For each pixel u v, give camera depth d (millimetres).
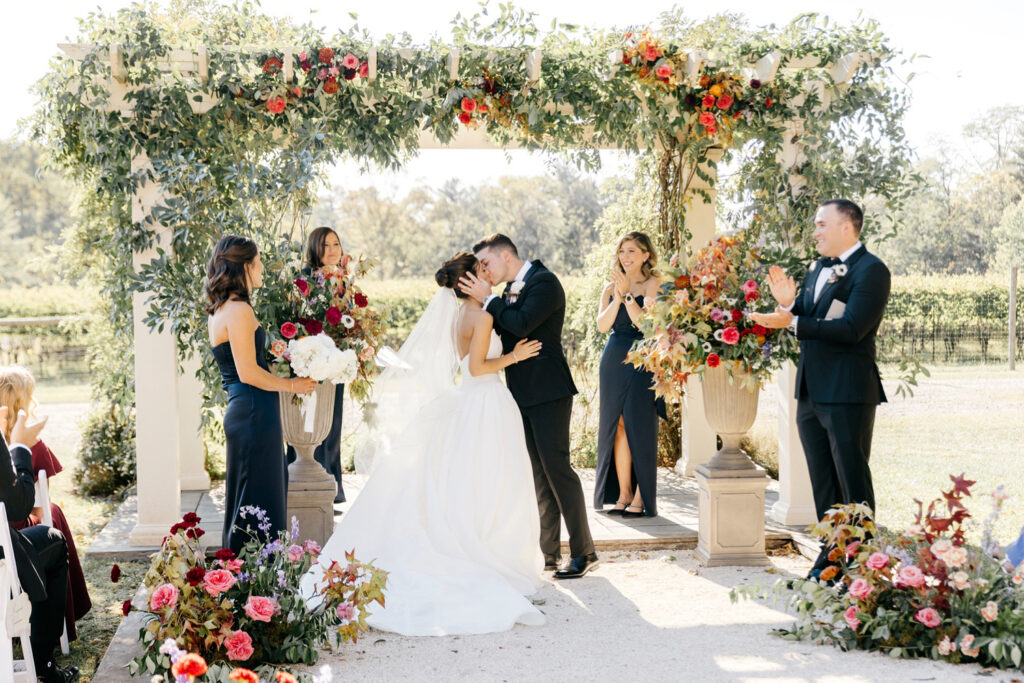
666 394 4617
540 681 3270
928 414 10672
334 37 4730
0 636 2850
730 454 4883
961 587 3357
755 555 4855
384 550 4195
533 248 33844
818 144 4988
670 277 4496
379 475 4285
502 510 4285
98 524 6188
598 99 4961
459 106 4898
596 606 4172
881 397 4219
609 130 5051
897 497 6547
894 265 20406
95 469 7051
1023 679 3188
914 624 3480
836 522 3758
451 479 4254
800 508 5395
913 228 20391
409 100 4832
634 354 4590
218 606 3223
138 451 5051
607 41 5000
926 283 15258
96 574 4828
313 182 4906
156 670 3166
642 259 5531
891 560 3525
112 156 4656
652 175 6859
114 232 5199
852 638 3557
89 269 7262
